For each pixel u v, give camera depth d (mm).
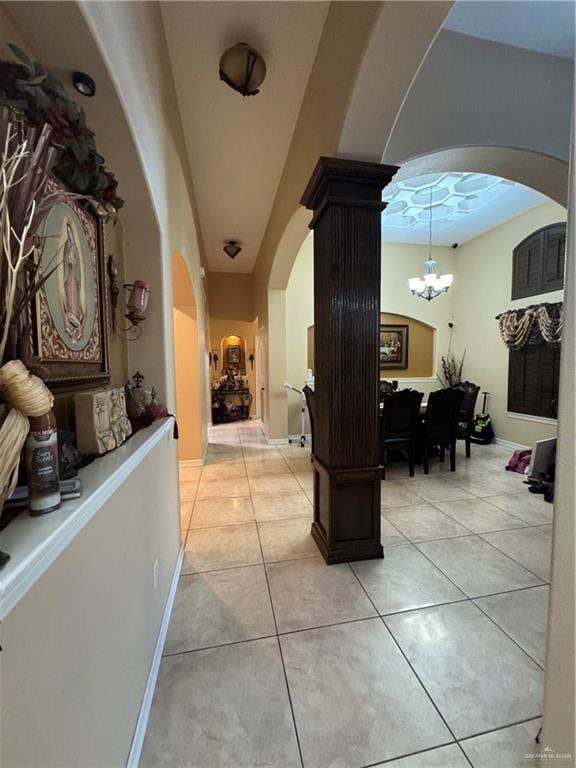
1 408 607
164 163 2062
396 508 3021
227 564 2189
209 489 3527
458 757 1126
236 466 4309
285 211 3363
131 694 1139
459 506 3066
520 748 1147
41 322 980
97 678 874
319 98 2174
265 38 2088
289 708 1281
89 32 963
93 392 1176
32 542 589
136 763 1105
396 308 6238
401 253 6207
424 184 4051
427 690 1348
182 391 4293
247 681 1389
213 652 1528
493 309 5512
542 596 1876
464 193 4293
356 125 1836
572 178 749
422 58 1571
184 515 2918
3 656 521
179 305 4191
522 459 4059
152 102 1739
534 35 2428
